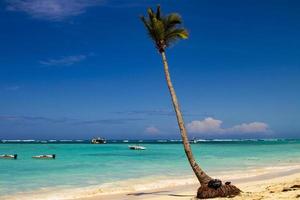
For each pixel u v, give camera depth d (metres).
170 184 28.19
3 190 26.55
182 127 21.42
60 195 23.73
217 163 48.62
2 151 96.88
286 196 17.45
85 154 79.06
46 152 90.19
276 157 61.94
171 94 21.97
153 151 95.94
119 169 41.59
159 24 21.91
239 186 24.20
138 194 23.39
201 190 19.52
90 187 27.52
